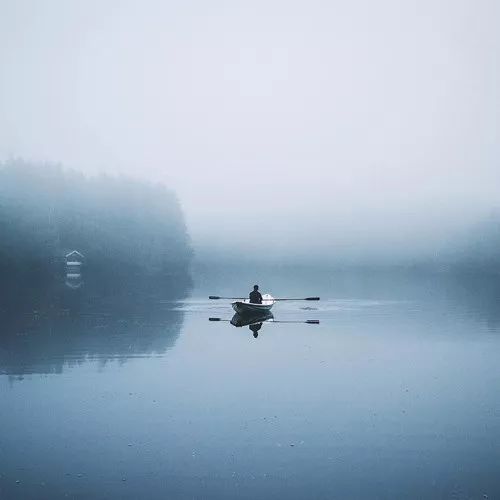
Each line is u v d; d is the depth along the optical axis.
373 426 11.60
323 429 11.44
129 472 9.51
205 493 8.78
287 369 16.75
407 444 10.63
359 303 36.75
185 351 19.59
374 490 8.84
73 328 25.14
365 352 19.39
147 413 12.48
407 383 15.03
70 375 15.94
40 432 11.33
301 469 9.60
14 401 13.41
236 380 15.38
